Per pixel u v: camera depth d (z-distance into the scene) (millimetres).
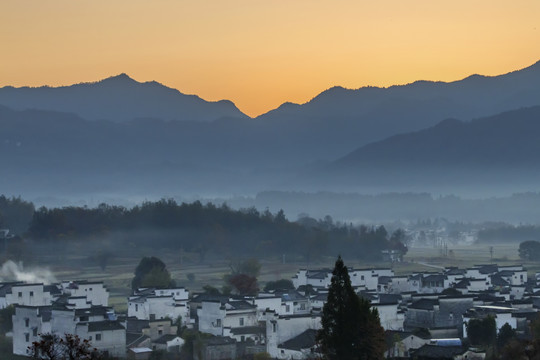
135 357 196500
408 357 176500
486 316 199125
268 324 198500
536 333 185250
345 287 151250
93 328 195000
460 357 172000
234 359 195750
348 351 148875
